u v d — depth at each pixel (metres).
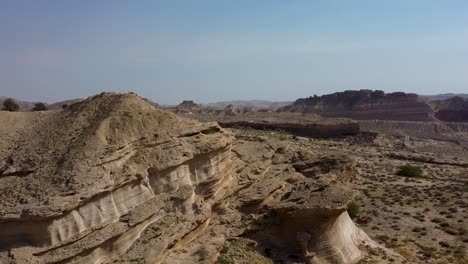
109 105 30.56
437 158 92.25
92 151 25.50
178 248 27.36
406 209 47.84
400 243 38.47
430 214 46.59
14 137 28.42
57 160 25.23
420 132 161.25
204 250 27.47
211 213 32.09
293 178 41.09
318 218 31.80
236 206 34.53
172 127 31.61
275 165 42.78
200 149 31.64
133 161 27.55
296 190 37.53
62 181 23.52
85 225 23.08
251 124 121.62
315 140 106.31
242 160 39.09
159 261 25.08
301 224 32.28
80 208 23.06
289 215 32.22
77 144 26.22
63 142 26.84
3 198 22.88
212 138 33.09
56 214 21.67
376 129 162.25
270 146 45.59
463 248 37.75
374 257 33.31
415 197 52.75
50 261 21.17
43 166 24.91
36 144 27.23
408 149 114.94
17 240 21.44
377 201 50.16
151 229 26.27
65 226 22.20
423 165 81.75
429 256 35.84
